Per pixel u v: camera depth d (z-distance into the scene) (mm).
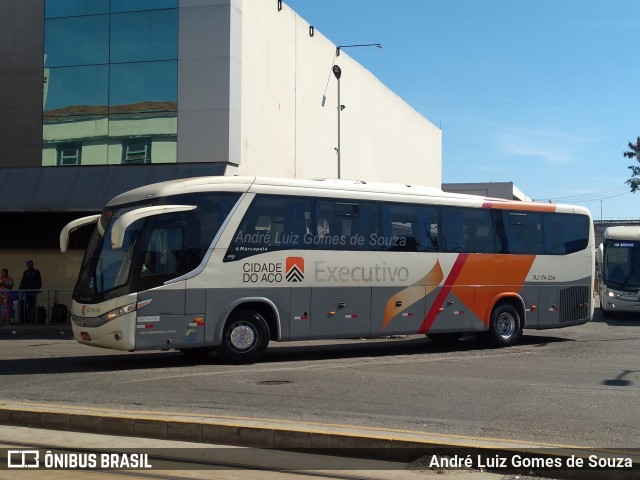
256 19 27281
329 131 34938
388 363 15820
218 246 15352
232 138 25141
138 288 14531
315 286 16406
